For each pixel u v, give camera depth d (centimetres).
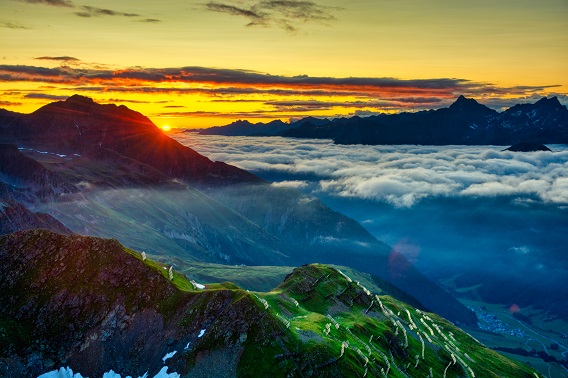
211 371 19812
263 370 19862
